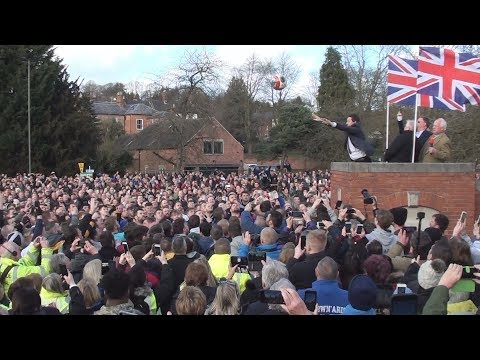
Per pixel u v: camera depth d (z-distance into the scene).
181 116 46.94
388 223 6.79
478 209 11.13
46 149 49.00
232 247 7.70
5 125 48.41
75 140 51.34
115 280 4.56
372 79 51.75
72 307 4.68
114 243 7.52
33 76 49.25
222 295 4.51
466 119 31.98
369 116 49.66
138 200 15.53
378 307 4.54
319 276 4.90
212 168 61.06
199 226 9.28
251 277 5.78
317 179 30.22
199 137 49.19
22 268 6.70
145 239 7.32
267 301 4.21
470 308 4.65
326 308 4.75
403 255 6.50
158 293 5.71
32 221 12.14
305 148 53.97
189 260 6.29
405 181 10.77
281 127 55.41
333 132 51.34
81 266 6.63
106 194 18.84
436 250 5.07
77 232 7.89
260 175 35.53
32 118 49.00
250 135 71.00
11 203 16.55
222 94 57.97
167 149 56.38
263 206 10.40
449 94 11.16
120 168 56.09
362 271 6.06
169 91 47.59
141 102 99.25
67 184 28.14
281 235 7.89
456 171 10.81
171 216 11.70
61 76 52.09
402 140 11.59
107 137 62.84
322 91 60.12
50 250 7.10
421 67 11.12
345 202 10.97
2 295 5.36
